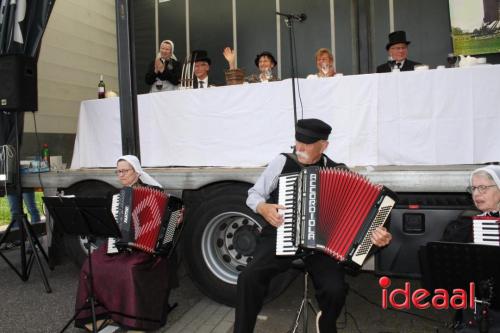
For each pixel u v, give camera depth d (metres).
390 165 3.14
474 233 2.26
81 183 4.09
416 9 5.29
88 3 5.43
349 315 3.21
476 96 2.96
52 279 4.19
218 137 3.63
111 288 2.92
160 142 3.86
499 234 2.20
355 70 5.50
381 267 3.10
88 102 4.23
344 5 5.51
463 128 2.99
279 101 3.42
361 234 2.31
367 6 5.45
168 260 3.22
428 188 2.90
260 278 2.50
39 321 3.21
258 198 2.63
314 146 2.52
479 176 2.38
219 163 3.63
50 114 4.89
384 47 5.43
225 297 3.40
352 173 2.36
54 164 4.71
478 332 2.10
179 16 6.16
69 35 5.14
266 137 3.47
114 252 3.07
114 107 4.09
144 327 2.89
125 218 2.97
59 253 4.28
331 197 2.34
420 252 2.36
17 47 4.24
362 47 5.48
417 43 5.31
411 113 3.08
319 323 2.39
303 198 2.36
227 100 3.58
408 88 3.09
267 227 2.72
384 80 3.13
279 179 2.48
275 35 5.78
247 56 5.91
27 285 4.01
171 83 5.11
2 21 4.29
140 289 2.89
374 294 3.70
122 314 2.88
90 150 4.24
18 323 3.18
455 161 3.01
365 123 3.18
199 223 3.44
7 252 5.19
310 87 3.32
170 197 3.08
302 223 2.34
